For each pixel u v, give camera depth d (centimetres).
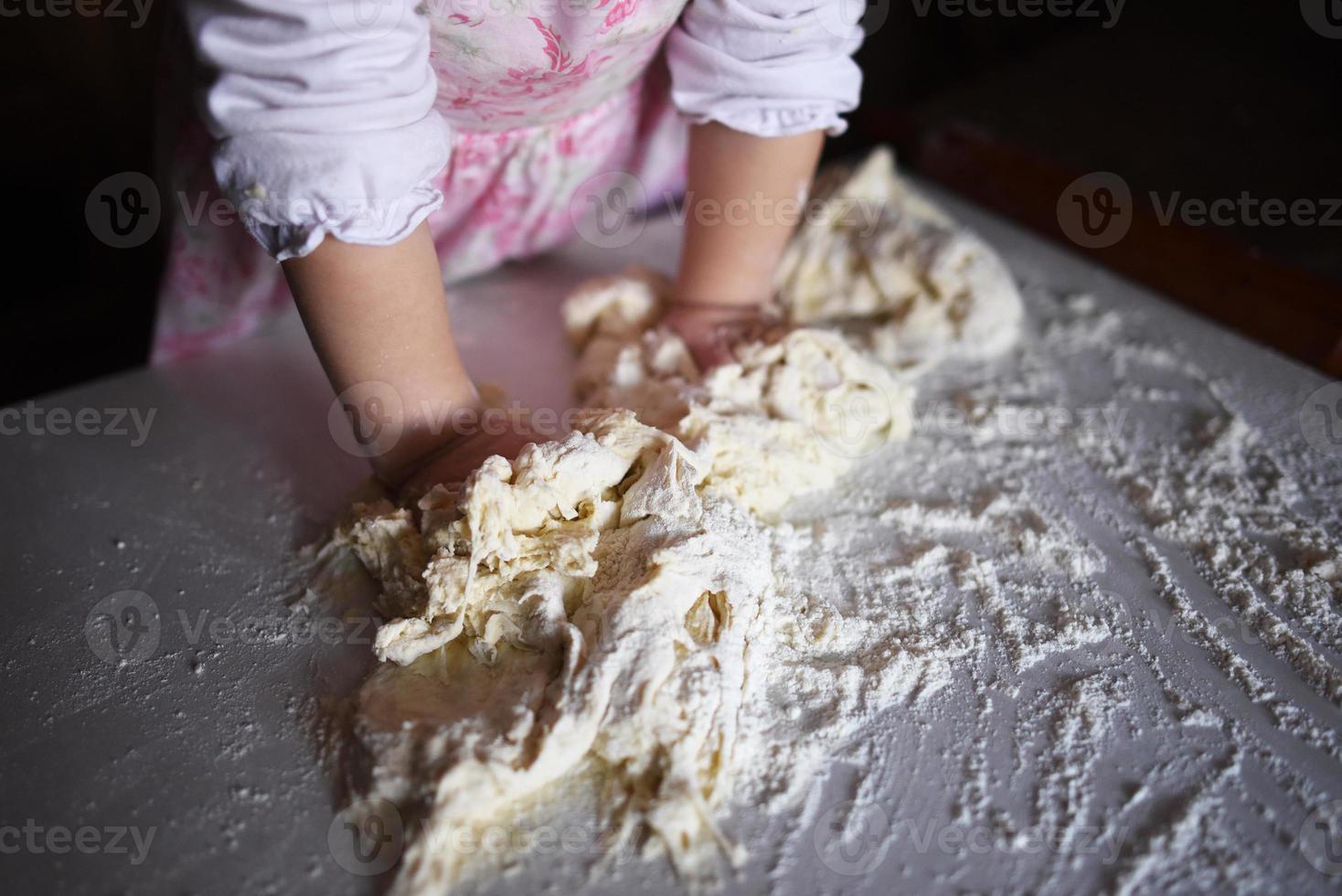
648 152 143
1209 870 75
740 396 111
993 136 171
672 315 128
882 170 149
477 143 122
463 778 75
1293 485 113
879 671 90
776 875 74
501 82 104
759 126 113
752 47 108
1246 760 84
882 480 114
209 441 121
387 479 105
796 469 108
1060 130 187
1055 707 88
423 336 97
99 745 85
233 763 83
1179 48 217
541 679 83
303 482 115
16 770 83
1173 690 89
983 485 113
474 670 87
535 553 90
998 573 102
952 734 85
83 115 194
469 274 147
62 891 74
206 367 135
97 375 182
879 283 139
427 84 88
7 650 94
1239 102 195
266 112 80
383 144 83
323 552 102
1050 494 112
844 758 83
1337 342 130
